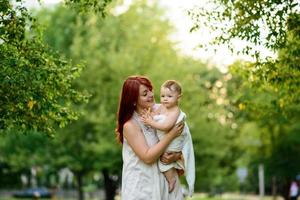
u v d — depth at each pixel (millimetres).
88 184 64438
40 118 12328
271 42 11414
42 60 11617
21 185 63562
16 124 12148
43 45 12039
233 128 41125
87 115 32562
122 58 32812
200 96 35438
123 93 6801
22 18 11578
